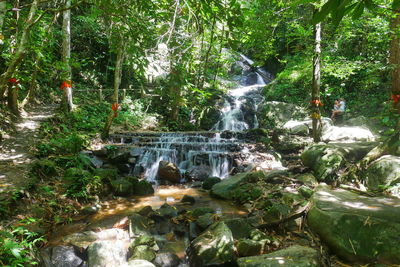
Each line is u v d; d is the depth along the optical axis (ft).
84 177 16.53
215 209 15.25
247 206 15.39
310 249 9.54
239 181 17.98
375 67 22.67
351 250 9.25
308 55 23.72
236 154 23.36
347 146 19.29
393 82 20.56
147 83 41.78
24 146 19.11
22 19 12.15
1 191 12.63
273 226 11.96
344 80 35.01
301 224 11.87
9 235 7.95
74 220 13.44
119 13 8.46
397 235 8.67
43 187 14.71
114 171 18.86
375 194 13.10
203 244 10.43
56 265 9.62
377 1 13.61
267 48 25.35
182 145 24.85
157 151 23.47
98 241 10.52
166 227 13.03
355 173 16.72
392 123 25.89
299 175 18.45
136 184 18.43
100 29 41.42
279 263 8.79
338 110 32.89
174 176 21.01
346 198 11.98
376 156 16.99
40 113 27.94
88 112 32.22
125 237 11.82
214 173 22.97
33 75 27.02
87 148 22.84
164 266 9.93
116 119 33.63
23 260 7.24
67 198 15.02
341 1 2.58
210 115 38.75
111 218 13.75
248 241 10.44
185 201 16.57
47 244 10.91
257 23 18.88
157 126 35.96
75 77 40.50
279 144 25.46
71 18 40.09
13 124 22.27
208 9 7.00
